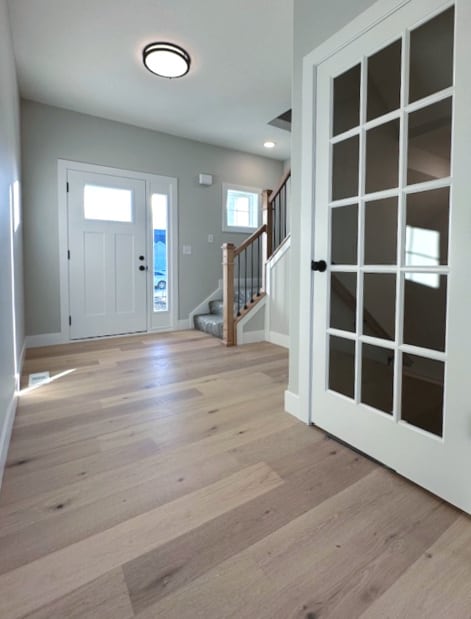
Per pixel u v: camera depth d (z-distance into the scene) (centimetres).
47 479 137
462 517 117
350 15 149
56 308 372
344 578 94
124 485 133
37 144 348
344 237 163
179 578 93
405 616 83
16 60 271
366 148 149
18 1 209
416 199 134
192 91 321
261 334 387
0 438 139
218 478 138
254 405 211
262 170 511
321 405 178
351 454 157
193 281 463
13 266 225
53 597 88
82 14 221
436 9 118
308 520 115
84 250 384
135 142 403
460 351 116
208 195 465
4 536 107
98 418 192
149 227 424
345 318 167
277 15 222
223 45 252
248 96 328
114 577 93
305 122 175
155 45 251
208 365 294
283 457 154
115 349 349
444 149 128
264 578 94
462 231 114
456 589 90
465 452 117
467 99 111
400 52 132
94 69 284
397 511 120
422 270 129
